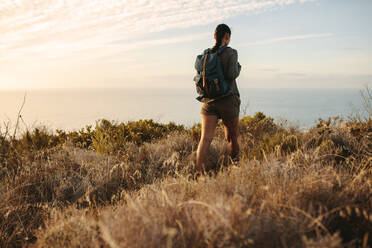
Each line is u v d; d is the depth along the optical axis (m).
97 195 2.77
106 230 1.32
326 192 1.74
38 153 3.96
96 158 3.88
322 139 3.37
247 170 2.42
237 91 3.48
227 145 4.24
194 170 3.34
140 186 2.87
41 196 2.69
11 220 2.25
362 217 1.54
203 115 3.43
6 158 3.70
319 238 1.25
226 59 3.20
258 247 1.30
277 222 1.42
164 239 1.32
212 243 1.26
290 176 2.16
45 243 1.74
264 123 5.29
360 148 2.83
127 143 4.66
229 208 1.39
